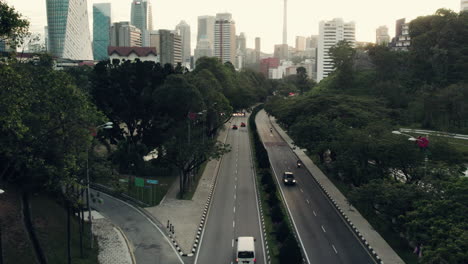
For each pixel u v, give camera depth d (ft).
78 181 136.46
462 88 327.26
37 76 127.03
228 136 422.82
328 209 191.01
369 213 177.88
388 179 177.78
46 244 127.85
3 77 101.86
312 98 326.44
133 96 259.39
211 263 133.49
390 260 133.49
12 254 113.70
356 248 145.28
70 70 303.48
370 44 470.39
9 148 114.93
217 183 239.50
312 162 297.74
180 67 323.37
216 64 420.77
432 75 437.17
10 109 100.68
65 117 122.21
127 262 132.98
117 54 590.14
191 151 202.59
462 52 420.77
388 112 312.71
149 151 270.87
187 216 179.73
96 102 252.83
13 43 112.27
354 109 278.46
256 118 614.34
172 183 233.96
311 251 142.00
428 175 148.36
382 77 447.42
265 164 264.93
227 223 171.73
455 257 90.22
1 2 104.32
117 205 194.08
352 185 222.89
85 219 172.86
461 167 177.47
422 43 441.68
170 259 136.46
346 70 452.35
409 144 175.32
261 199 204.54
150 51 593.42
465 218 102.68
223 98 305.32
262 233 159.94
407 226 123.54
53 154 120.67
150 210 187.21
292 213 184.24
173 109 245.65
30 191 151.12
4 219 127.85
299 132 262.06
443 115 320.09
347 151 204.03
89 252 137.80
